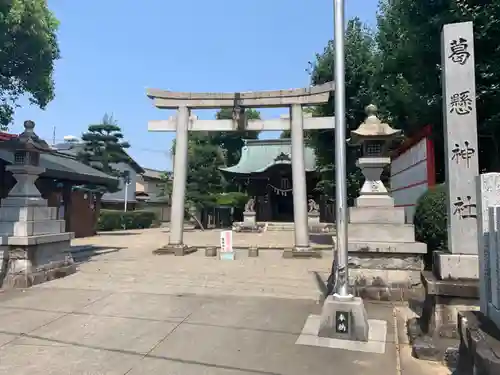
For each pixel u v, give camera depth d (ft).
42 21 47.21
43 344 15.40
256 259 38.63
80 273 30.01
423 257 23.12
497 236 11.00
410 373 13.05
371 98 49.08
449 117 16.08
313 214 92.22
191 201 100.12
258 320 18.57
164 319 18.61
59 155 63.87
